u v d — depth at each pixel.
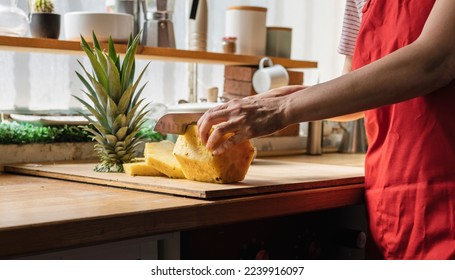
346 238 1.51
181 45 2.28
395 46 1.30
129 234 1.04
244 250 1.31
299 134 2.46
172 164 1.39
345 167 1.72
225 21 2.32
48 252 1.01
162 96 2.25
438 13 1.13
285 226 1.42
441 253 1.23
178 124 1.35
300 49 2.76
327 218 1.55
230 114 1.24
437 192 1.24
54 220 0.96
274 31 2.34
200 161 1.30
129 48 1.50
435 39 1.12
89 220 0.99
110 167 1.54
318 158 2.15
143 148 1.96
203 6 2.12
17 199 1.19
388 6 1.33
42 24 1.74
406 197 1.29
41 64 1.97
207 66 2.40
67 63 2.02
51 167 1.64
